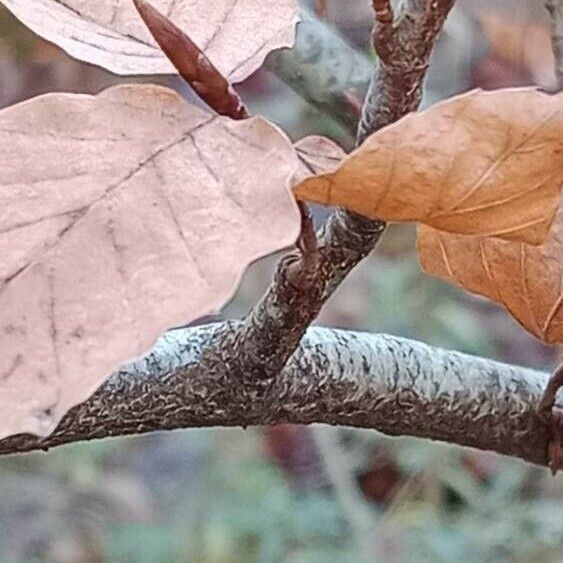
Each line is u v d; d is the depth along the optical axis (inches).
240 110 5.2
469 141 4.7
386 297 26.5
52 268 4.6
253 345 7.2
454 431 8.3
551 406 8.3
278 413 7.8
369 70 13.0
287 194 4.6
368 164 4.7
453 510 27.1
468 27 17.8
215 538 26.6
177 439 29.7
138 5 5.1
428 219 4.9
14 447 7.4
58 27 5.6
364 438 26.8
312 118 23.9
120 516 27.6
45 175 4.9
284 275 6.7
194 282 4.5
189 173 4.8
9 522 27.1
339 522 27.0
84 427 7.4
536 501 25.3
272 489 27.7
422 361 8.2
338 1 18.8
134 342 4.4
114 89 5.0
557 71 8.4
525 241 5.1
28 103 5.0
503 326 26.7
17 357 4.4
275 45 5.8
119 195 4.8
